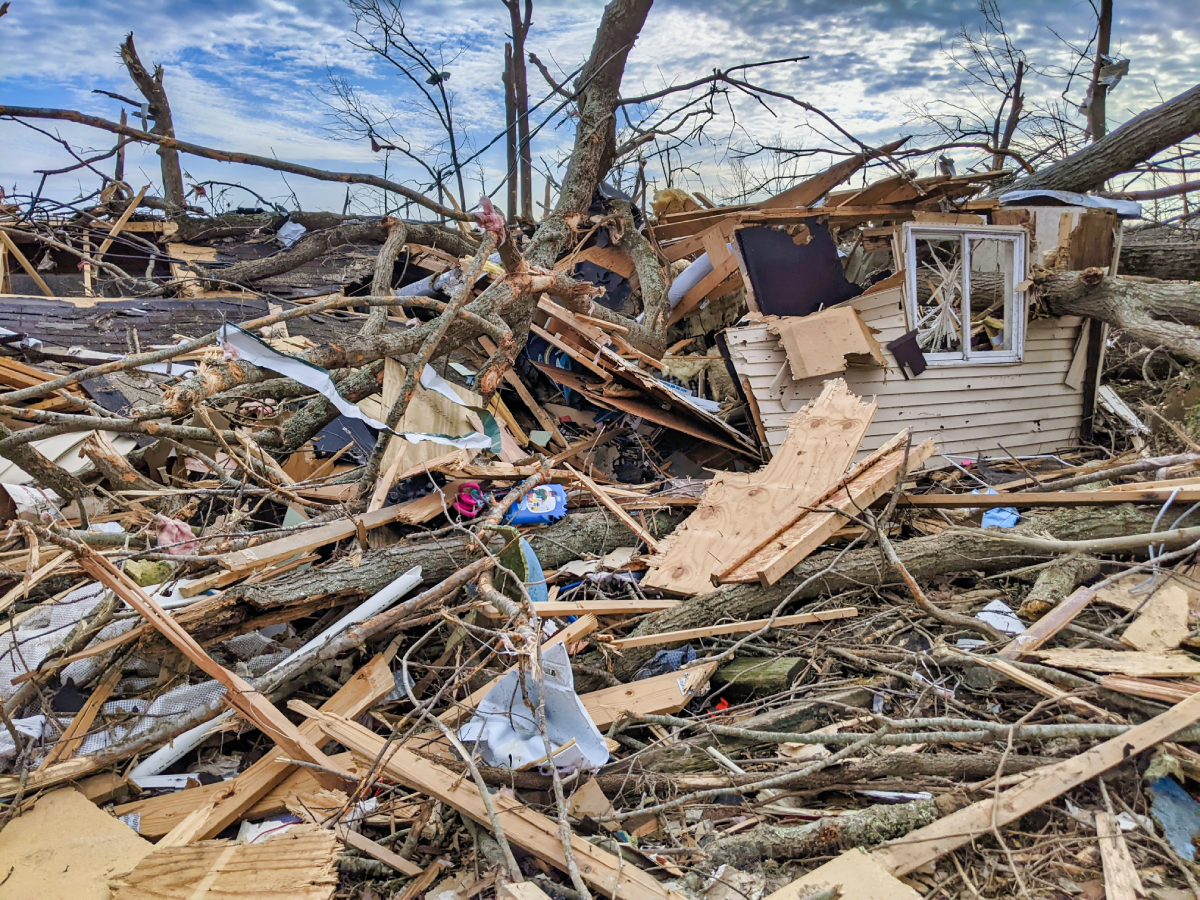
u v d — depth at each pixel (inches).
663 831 124.3
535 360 305.6
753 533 190.5
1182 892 103.7
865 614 181.8
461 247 397.1
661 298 354.6
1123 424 327.6
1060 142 550.3
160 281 426.9
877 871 104.3
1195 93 341.4
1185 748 122.0
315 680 160.7
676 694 147.5
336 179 203.0
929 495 211.5
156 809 127.3
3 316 307.0
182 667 152.1
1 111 165.8
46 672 141.3
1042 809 118.9
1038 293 308.7
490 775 123.0
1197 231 412.2
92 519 206.7
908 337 285.0
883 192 315.9
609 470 289.6
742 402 293.3
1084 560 181.3
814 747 139.0
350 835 117.8
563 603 168.4
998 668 144.9
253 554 170.7
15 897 100.5
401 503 201.2
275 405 282.7
